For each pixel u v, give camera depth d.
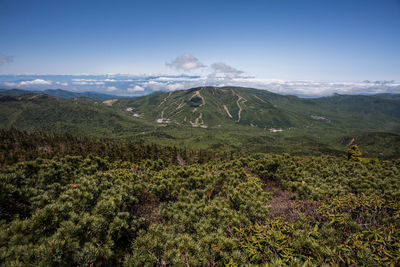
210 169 16.98
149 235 5.36
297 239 4.79
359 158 27.03
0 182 6.25
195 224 6.42
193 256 4.73
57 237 4.36
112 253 4.77
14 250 3.95
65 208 5.58
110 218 5.79
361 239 4.79
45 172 9.19
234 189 8.83
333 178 11.41
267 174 13.06
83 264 4.11
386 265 3.94
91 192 7.21
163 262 4.82
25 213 6.23
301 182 10.96
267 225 5.56
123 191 7.91
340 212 6.18
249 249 4.74
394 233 4.75
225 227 5.98
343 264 4.23
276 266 4.14
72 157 12.58
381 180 9.69
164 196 9.45
